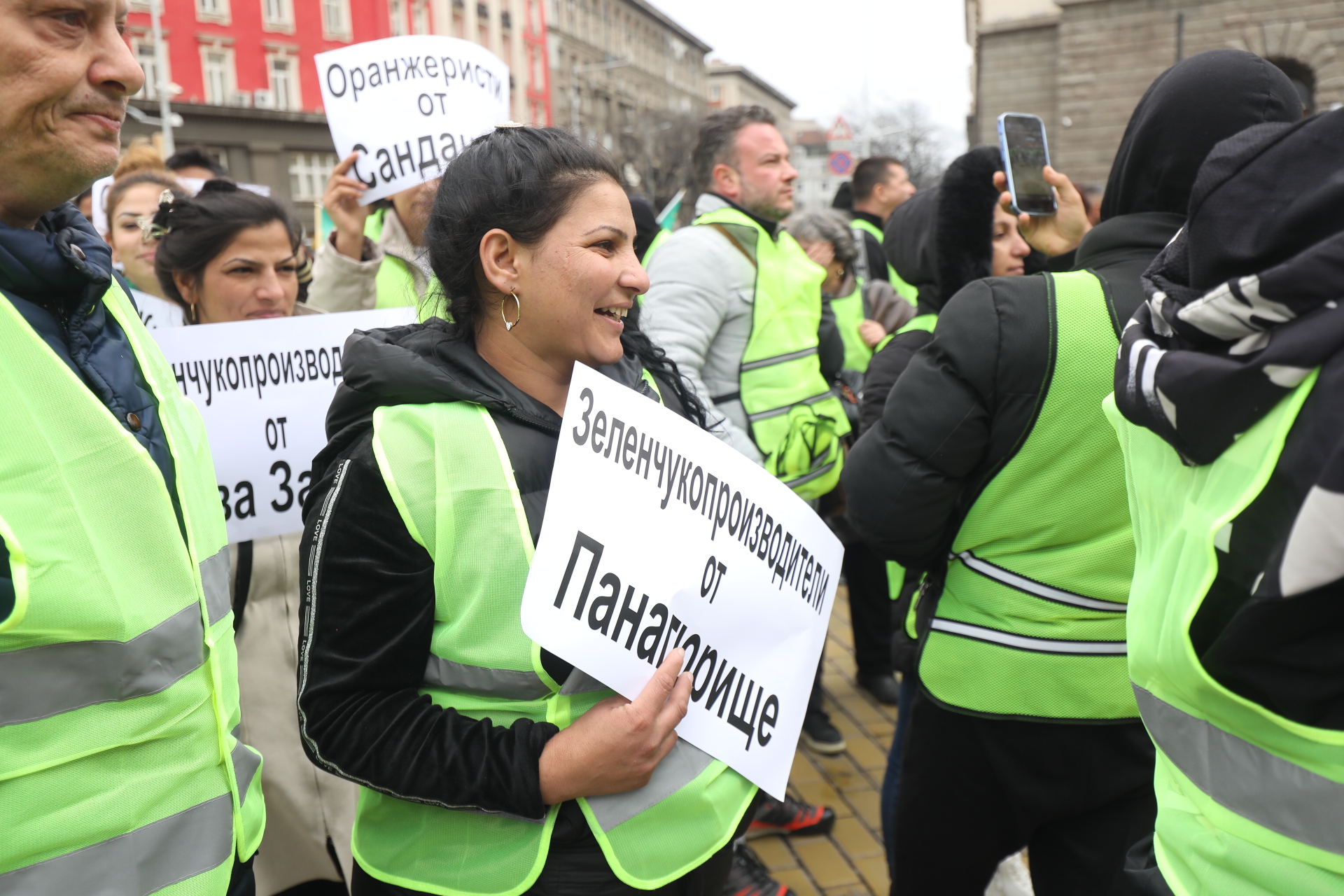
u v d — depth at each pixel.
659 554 1.20
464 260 1.25
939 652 1.72
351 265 2.70
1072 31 20.56
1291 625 0.78
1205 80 1.50
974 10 26.50
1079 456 1.55
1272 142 0.85
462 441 1.18
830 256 4.14
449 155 2.74
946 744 1.74
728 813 1.26
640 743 1.14
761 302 2.80
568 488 1.13
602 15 63.38
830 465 2.90
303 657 1.19
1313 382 0.78
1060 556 1.60
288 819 2.05
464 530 1.17
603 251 1.23
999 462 1.61
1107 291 1.55
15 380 0.98
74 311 1.09
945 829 1.77
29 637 0.95
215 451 1.99
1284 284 0.78
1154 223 1.57
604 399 1.18
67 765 0.99
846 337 4.39
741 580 1.29
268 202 2.19
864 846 2.85
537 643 1.10
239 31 32.22
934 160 43.59
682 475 1.24
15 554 0.91
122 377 1.11
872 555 3.76
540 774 1.14
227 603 1.28
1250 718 0.85
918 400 1.64
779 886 2.50
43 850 0.98
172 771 1.08
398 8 38.22
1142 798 1.64
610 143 54.19
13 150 1.01
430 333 1.30
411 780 1.14
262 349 2.04
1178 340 0.94
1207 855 0.91
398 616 1.18
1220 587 0.84
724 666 1.26
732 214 2.90
